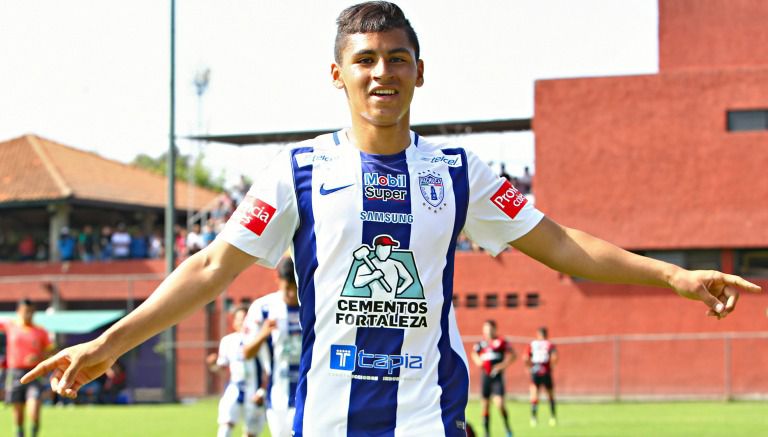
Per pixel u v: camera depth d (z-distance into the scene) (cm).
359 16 350
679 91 3116
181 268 347
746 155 3075
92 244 3616
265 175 361
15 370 1617
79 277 3294
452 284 359
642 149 3127
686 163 3105
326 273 348
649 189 3119
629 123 3136
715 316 362
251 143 3691
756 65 3172
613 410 2527
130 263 3412
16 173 3853
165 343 3120
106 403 2995
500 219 371
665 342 3045
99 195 3825
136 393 3406
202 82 3681
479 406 2794
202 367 3262
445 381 350
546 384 2091
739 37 3189
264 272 3309
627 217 3125
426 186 355
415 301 347
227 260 350
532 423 2077
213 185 7819
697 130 3106
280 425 1021
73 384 326
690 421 2070
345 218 347
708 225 3084
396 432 343
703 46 3206
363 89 348
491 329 1806
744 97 3083
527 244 374
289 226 356
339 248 347
